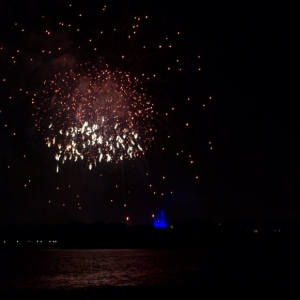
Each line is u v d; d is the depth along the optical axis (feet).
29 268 105.09
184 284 85.51
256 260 123.54
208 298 74.95
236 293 79.10
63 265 112.47
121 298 73.82
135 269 105.09
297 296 77.36
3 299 73.26
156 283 86.63
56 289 80.33
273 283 87.10
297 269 105.50
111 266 109.09
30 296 74.74
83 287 82.38
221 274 98.37
